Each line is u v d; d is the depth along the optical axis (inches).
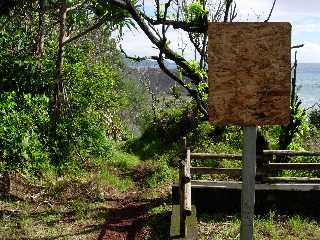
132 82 1318.9
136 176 536.4
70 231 336.2
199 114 727.7
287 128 443.5
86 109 561.3
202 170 390.0
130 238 322.0
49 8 532.7
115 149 709.3
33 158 396.2
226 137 649.0
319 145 581.0
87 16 570.6
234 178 458.0
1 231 322.3
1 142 368.5
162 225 339.3
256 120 109.0
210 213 368.2
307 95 3838.6
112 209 397.7
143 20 282.8
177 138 721.0
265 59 107.8
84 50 684.1
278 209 364.5
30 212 376.5
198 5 280.2
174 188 373.7
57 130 493.0
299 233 315.6
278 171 441.1
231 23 108.0
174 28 292.7
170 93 883.4
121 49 299.4
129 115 1266.0
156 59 303.9
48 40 628.4
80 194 435.2
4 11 322.0
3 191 404.5
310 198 361.4
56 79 522.0
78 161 527.8
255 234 308.0
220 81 109.3
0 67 492.1
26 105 438.6
